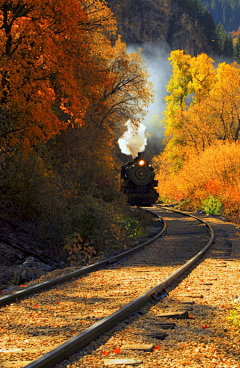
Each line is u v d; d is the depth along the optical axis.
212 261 12.89
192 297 8.28
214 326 6.37
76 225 16.45
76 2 18.62
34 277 11.72
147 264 12.78
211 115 48.53
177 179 49.03
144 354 5.08
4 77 18.83
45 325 6.44
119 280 10.19
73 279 10.52
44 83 19.41
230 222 28.20
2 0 17.77
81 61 21.64
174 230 23.16
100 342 5.54
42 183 17.70
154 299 8.01
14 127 18.41
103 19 25.31
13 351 5.21
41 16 18.34
